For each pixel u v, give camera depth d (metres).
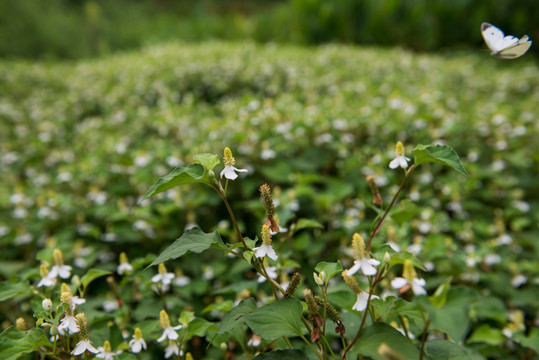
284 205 2.76
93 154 4.22
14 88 6.96
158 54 8.48
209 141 3.79
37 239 3.45
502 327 2.41
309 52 8.28
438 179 3.74
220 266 2.81
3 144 4.93
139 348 1.61
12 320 2.49
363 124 4.33
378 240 2.54
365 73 6.83
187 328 1.62
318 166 3.62
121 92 6.36
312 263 2.77
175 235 3.17
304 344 1.67
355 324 1.62
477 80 6.77
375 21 11.04
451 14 10.79
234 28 12.59
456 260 2.72
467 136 4.42
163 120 4.61
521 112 5.09
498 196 3.79
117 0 15.96
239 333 1.74
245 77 6.44
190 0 17.98
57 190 4.08
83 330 1.36
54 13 13.16
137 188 3.71
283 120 4.11
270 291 2.34
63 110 6.06
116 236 3.15
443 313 1.03
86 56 12.48
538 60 10.11
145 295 2.33
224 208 3.44
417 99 4.95
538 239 3.29
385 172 3.59
